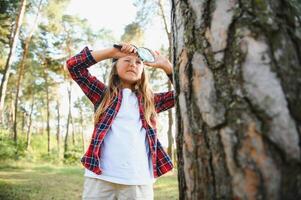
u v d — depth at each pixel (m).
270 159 0.70
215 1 0.86
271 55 0.76
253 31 0.79
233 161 0.75
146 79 1.85
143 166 1.63
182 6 0.96
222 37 0.83
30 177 7.56
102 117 1.69
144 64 1.83
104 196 1.58
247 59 0.77
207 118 0.82
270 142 0.71
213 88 0.82
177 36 0.99
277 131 0.71
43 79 21.33
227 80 0.80
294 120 0.71
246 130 0.74
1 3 11.85
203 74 0.85
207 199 0.81
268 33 0.78
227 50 0.81
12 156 12.54
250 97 0.75
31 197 4.80
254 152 0.72
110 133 1.65
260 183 0.71
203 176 0.83
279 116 0.71
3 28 12.23
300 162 0.69
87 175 1.62
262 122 0.72
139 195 1.58
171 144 12.07
